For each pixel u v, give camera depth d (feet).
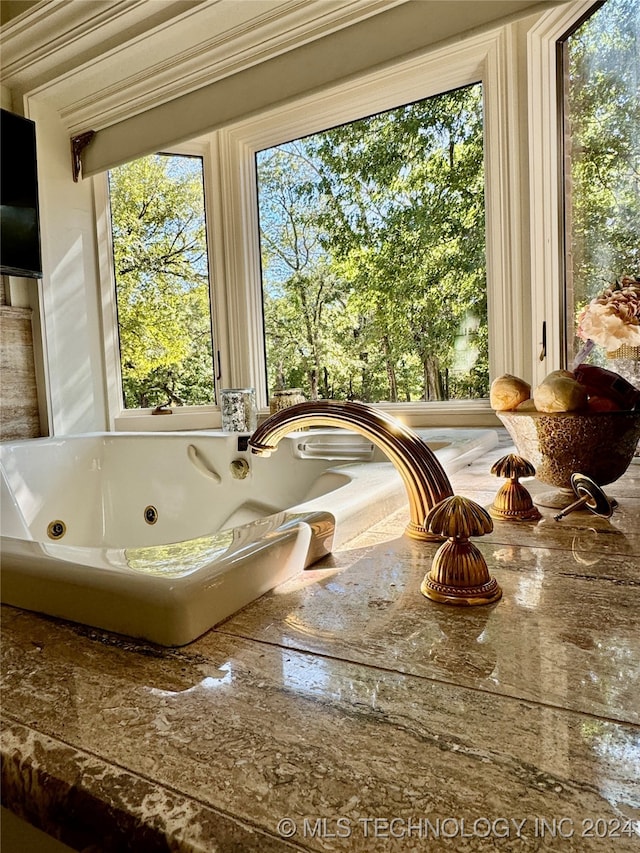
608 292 3.00
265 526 1.93
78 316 7.29
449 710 1.01
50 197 7.03
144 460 6.02
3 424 6.60
